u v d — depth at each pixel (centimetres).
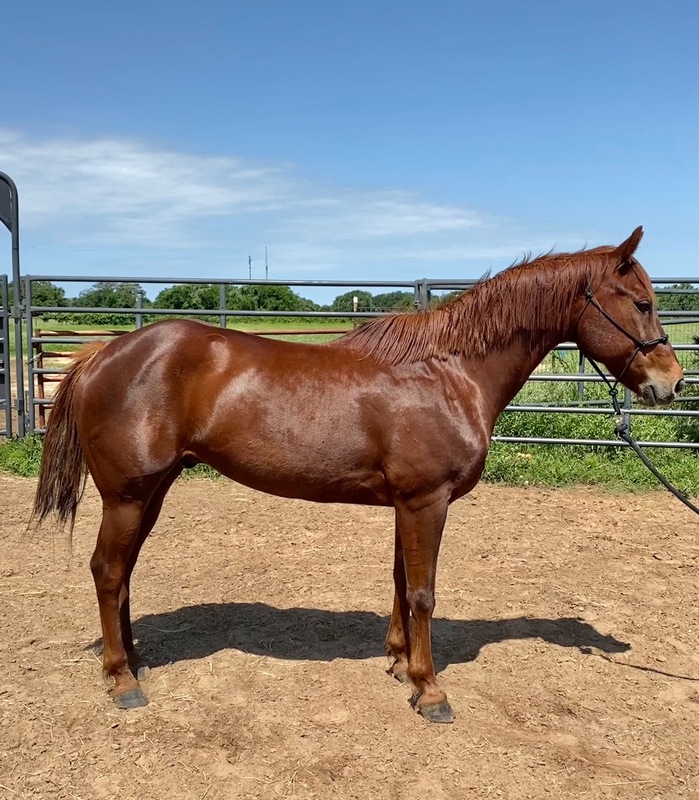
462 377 303
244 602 422
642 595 444
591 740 289
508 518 600
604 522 591
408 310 339
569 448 797
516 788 257
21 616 392
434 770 266
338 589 445
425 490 293
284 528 568
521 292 308
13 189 777
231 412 294
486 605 426
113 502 298
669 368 309
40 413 822
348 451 293
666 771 271
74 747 273
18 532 539
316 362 303
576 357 906
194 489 682
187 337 300
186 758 268
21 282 823
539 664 353
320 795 251
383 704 310
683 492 667
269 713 301
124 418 289
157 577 460
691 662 359
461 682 333
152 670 337
